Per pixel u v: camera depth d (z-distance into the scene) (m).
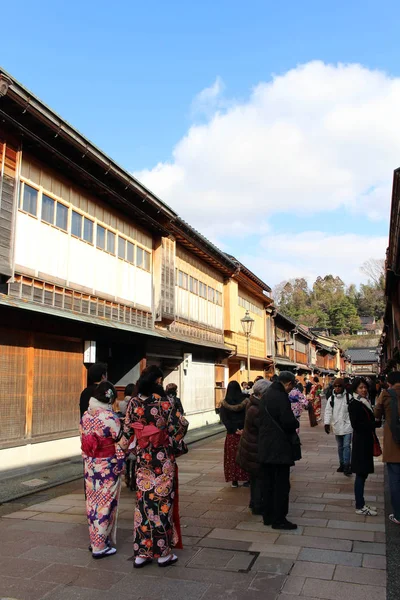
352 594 3.75
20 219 8.93
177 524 4.62
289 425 5.42
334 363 66.69
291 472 9.00
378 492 7.34
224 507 6.46
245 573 4.18
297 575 4.12
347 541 4.98
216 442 14.12
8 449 8.40
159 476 4.45
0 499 6.93
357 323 101.94
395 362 25.89
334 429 8.95
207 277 19.97
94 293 11.30
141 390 4.63
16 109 8.26
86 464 4.77
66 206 10.41
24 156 9.12
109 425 4.75
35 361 9.21
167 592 3.83
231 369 24.50
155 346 14.41
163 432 4.51
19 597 3.76
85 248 11.05
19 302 8.25
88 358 10.66
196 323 18.34
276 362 31.36
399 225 11.73
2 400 8.35
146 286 14.09
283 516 5.42
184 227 15.55
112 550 4.66
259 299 28.67
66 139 9.34
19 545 4.95
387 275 16.73
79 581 4.05
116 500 4.78
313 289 118.50
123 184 11.64
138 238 13.75
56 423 9.71
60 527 5.57
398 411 5.59
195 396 18.09
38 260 9.39
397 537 5.11
